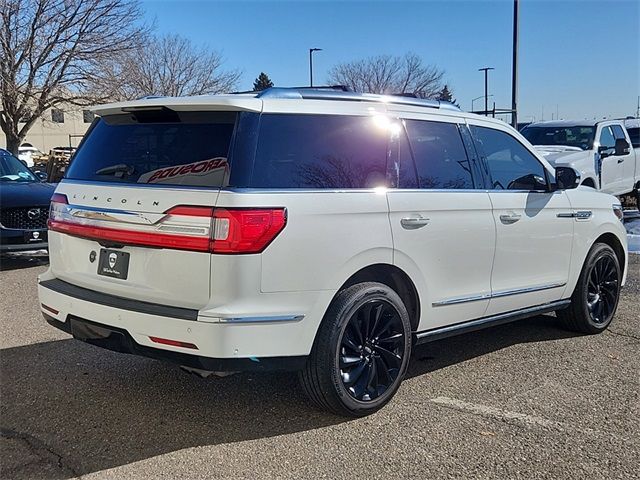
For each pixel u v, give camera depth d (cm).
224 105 355
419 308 427
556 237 523
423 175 431
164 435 370
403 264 408
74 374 465
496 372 476
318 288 364
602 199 583
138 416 395
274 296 348
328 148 385
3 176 976
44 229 871
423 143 439
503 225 475
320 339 371
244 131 354
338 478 324
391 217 399
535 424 386
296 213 354
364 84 3478
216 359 337
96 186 391
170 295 351
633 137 1541
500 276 480
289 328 354
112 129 413
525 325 607
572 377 466
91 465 336
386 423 387
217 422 387
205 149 358
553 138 1276
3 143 4397
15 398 421
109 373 467
